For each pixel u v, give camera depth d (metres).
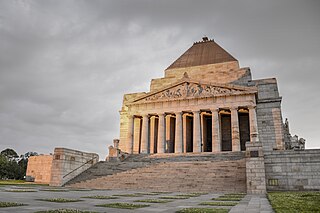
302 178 29.86
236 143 54.69
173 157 49.78
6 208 11.43
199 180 33.06
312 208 12.55
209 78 71.44
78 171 40.84
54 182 36.91
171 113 63.03
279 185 30.33
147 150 61.94
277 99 60.94
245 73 67.69
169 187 32.09
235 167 35.22
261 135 60.03
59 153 37.97
